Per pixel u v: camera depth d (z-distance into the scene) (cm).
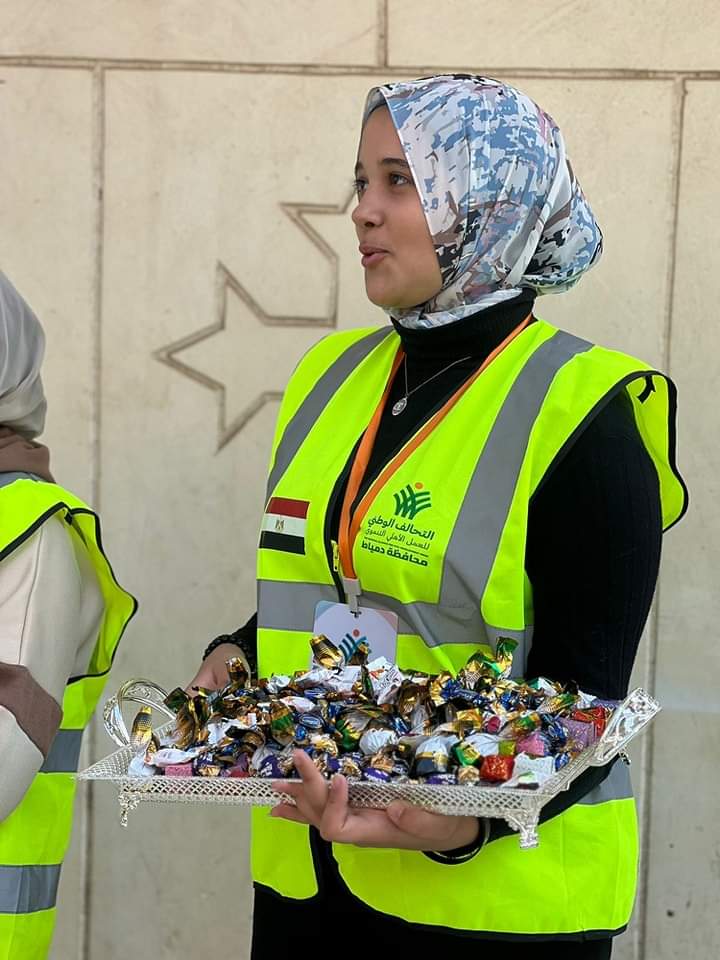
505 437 158
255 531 275
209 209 269
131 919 285
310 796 134
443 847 142
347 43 263
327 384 187
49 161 271
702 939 270
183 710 149
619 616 151
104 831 284
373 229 168
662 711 267
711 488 262
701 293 260
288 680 153
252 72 265
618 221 260
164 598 278
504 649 150
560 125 260
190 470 275
